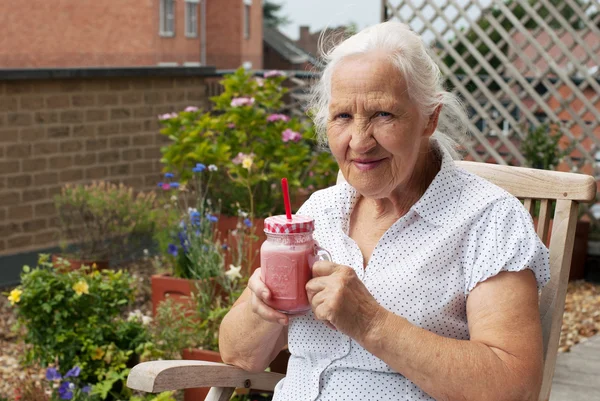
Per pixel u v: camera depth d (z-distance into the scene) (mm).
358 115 1670
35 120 6598
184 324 3502
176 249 4043
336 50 1712
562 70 6000
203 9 23891
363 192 1719
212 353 3297
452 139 1899
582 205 5781
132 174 7461
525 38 6113
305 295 1654
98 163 7145
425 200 1755
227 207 5059
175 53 22078
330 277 1596
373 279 1758
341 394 1761
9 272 5930
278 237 1640
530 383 1556
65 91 6801
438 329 1711
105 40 18016
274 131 5035
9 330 4656
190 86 7941
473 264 1675
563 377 3664
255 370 1943
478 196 1739
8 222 6480
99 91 7078
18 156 6504
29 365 3699
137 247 5996
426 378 1572
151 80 7527
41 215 6715
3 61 14766
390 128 1656
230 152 4957
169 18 21734
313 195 2008
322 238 1913
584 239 5660
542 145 5945
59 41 16703
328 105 1743
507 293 1624
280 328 1890
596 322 4629
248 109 4969
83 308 3516
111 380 3279
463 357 1554
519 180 1998
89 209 5676
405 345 1574
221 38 27125
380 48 1673
